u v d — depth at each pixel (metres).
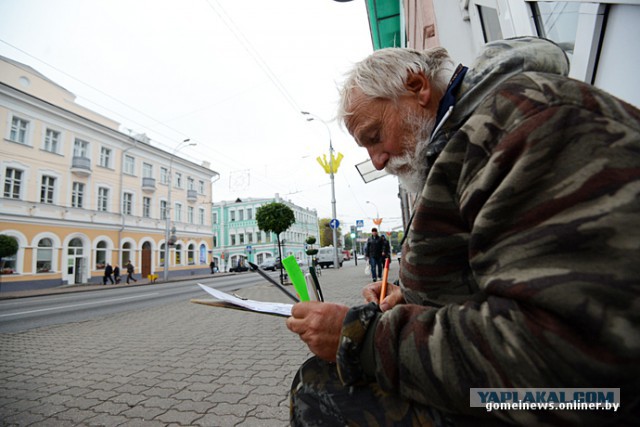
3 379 3.14
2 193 19.94
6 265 19.84
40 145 21.95
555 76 0.67
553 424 0.50
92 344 4.57
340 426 0.76
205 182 37.94
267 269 30.56
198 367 3.25
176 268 32.41
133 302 10.81
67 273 22.64
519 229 0.57
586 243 0.50
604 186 0.51
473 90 0.81
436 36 3.81
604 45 1.19
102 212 25.41
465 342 0.58
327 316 0.80
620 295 0.46
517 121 0.63
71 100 25.88
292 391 0.91
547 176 0.56
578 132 0.57
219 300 1.05
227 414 2.18
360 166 5.72
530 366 0.50
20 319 8.06
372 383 0.76
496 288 0.57
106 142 26.36
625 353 0.45
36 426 2.14
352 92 1.03
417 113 0.96
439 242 0.77
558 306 0.49
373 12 8.66
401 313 0.71
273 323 5.35
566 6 1.52
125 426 2.09
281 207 15.61
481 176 0.66
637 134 0.55
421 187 1.01
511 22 1.98
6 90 20.25
